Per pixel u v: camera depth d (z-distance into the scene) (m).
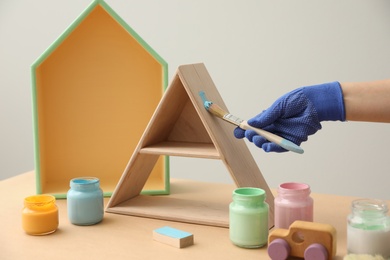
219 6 2.21
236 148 1.18
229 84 2.25
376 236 0.84
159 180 1.43
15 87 2.48
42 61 1.30
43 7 2.41
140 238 1.01
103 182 1.42
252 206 0.95
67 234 1.03
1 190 1.36
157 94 1.44
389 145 2.05
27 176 1.52
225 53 2.23
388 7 1.97
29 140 2.49
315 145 2.16
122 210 1.17
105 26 1.38
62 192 1.32
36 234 1.02
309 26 2.09
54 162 1.43
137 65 1.42
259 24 2.16
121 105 1.43
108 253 0.93
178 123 1.27
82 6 2.37
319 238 0.86
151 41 2.34
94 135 1.44
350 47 2.04
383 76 2.01
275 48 2.15
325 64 2.09
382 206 0.87
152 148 1.17
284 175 2.23
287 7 2.11
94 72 1.41
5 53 2.47
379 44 2.00
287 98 1.05
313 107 1.05
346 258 0.83
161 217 1.13
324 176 2.17
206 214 1.13
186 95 1.20
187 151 1.13
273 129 1.08
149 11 2.32
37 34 2.44
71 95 1.41
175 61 2.32
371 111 1.05
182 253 0.93
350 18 2.03
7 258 0.91
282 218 0.99
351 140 2.11
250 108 2.23
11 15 2.45
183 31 2.29
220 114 1.11
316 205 1.21
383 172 2.08
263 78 2.19
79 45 1.38
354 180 2.13
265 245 0.97
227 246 0.96
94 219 1.08
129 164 1.16
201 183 1.44
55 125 1.42
